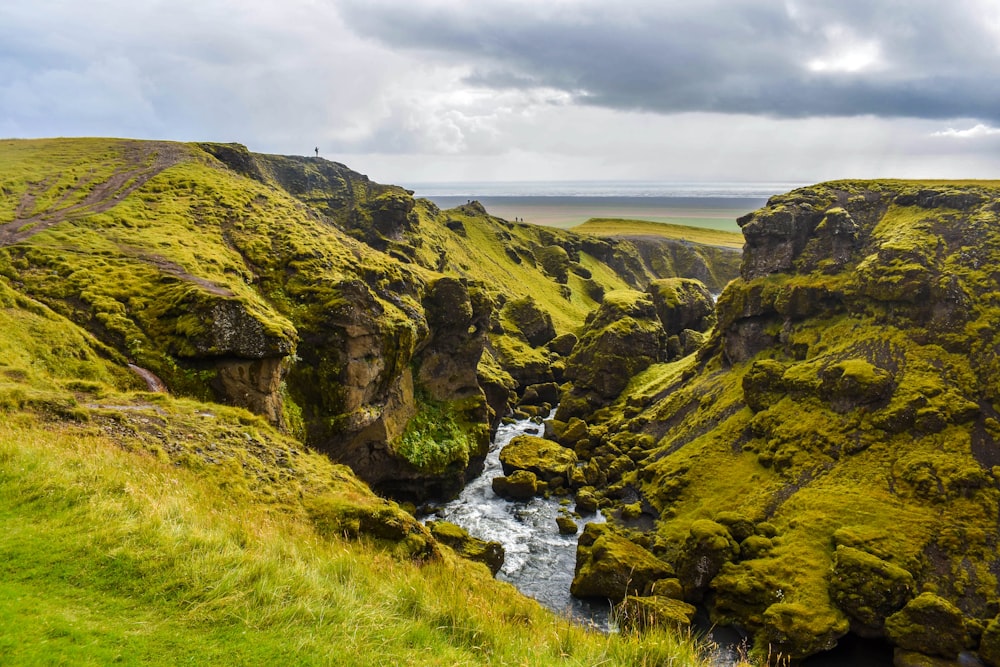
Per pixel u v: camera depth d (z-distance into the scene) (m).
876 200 92.81
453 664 11.58
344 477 32.75
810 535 53.12
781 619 44.22
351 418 57.81
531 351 134.75
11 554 13.17
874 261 77.38
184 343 46.75
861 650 44.66
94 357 43.16
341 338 58.12
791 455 64.75
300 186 171.38
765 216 93.81
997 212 76.88
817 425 66.06
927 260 73.62
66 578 12.62
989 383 61.69
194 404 33.44
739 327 92.56
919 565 48.44
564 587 52.94
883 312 74.25
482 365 105.81
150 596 12.45
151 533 14.77
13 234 59.91
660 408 93.31
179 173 91.00
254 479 26.88
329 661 10.89
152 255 59.47
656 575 52.22
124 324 47.59
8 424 22.55
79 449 21.25
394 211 142.88
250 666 10.48
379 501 30.70
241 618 11.92
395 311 66.38
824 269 85.62
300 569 14.38
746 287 92.88
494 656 12.45
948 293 68.44
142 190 80.88
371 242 135.50
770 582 48.09
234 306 47.47
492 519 66.75
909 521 52.44
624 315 118.62
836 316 81.50
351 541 24.44
